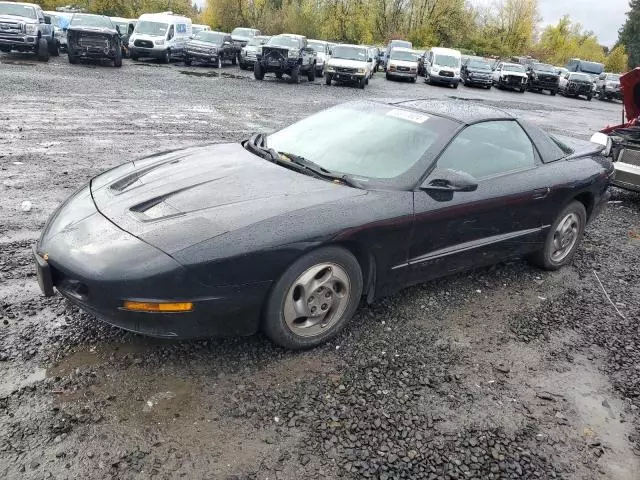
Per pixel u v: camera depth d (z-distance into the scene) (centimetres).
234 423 245
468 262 381
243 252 265
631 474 239
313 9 5522
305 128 415
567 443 254
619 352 338
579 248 523
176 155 380
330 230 290
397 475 225
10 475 207
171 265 255
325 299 304
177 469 217
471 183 328
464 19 6106
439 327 346
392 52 2952
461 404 273
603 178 465
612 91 3344
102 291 256
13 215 470
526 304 391
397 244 326
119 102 1196
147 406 250
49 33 2058
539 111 1992
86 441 227
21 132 801
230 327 277
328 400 266
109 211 296
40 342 289
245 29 3225
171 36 2425
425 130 372
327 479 220
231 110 1223
